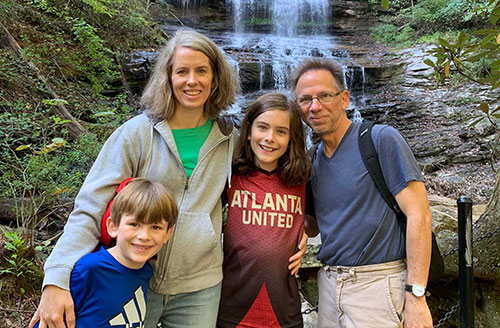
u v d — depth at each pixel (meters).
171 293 1.48
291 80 1.82
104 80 6.83
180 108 1.56
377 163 1.58
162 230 1.35
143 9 9.44
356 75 9.87
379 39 12.40
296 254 1.61
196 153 1.56
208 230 1.48
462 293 1.80
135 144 1.49
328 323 1.71
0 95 4.24
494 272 2.46
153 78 1.56
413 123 8.16
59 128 4.44
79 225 1.33
